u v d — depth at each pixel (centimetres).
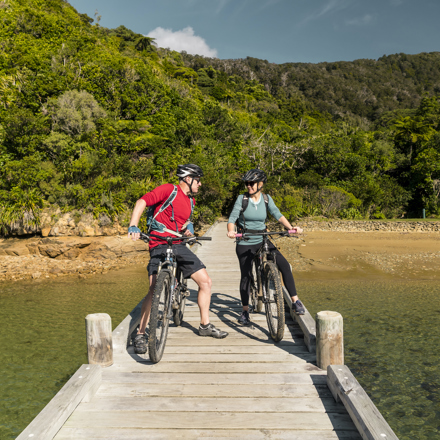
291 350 420
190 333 481
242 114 8700
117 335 416
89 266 2002
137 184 2702
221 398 315
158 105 4309
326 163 4450
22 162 2416
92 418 285
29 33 4466
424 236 2809
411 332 876
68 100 3000
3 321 1056
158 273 383
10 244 2292
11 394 620
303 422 279
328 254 2102
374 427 238
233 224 459
